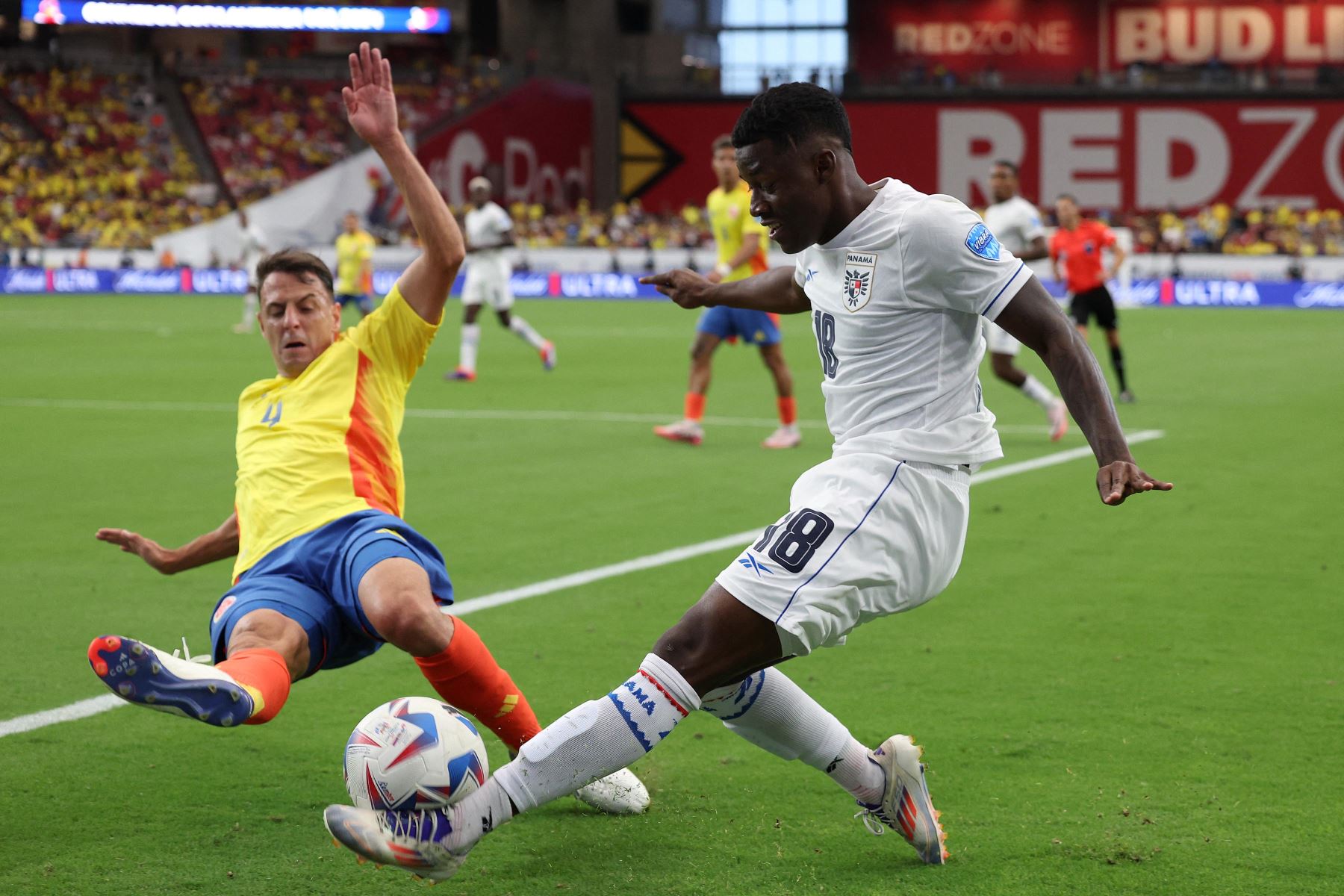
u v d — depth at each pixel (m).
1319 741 8.31
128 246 73.44
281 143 82.88
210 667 5.84
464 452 20.33
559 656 10.27
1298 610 11.45
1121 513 15.66
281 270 7.45
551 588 12.32
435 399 27.09
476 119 76.56
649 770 8.03
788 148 6.07
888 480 6.15
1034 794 7.55
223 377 30.97
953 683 9.58
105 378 30.77
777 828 7.16
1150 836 6.95
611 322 50.59
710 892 6.38
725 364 34.38
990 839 6.95
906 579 6.19
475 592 12.20
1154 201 77.69
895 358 6.23
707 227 79.12
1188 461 19.14
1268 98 75.69
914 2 86.38
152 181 78.94
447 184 74.75
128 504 16.42
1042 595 12.02
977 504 16.23
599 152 85.06
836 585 6.01
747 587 5.99
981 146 79.19
